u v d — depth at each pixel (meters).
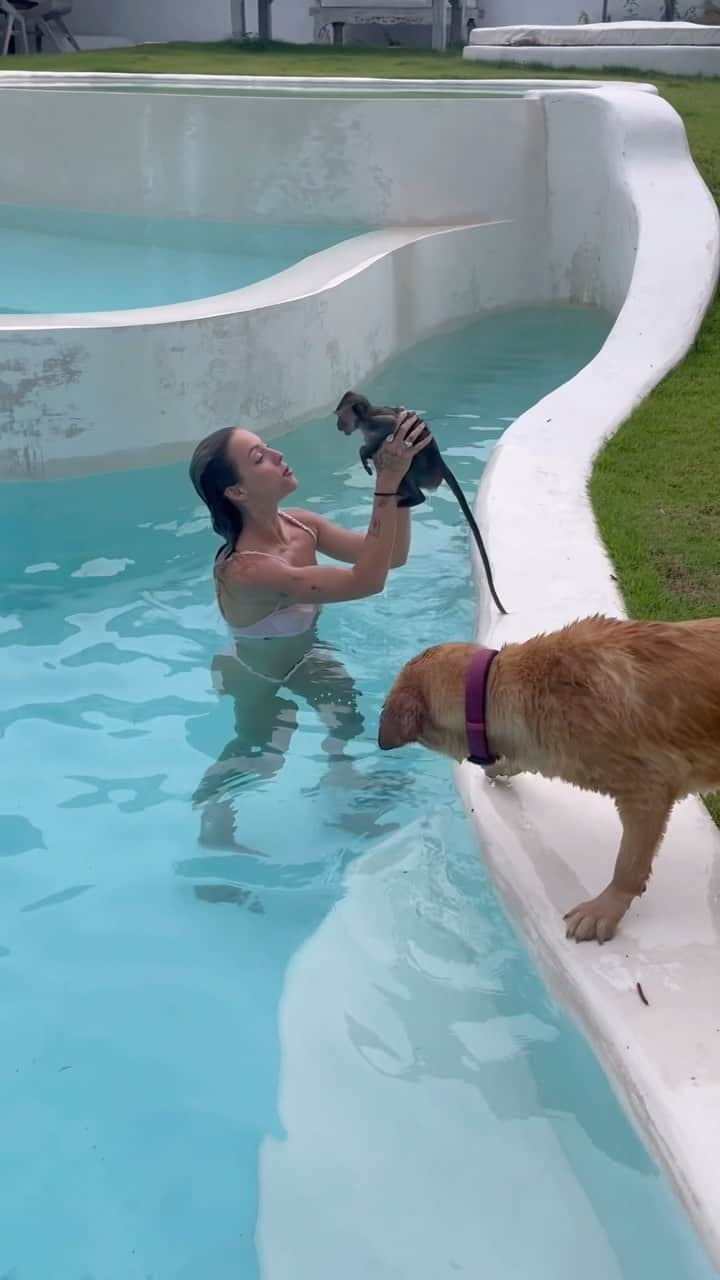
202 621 5.19
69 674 4.77
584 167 10.16
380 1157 2.71
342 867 3.67
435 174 10.25
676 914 2.98
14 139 11.48
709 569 4.67
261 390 7.30
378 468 4.17
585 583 4.46
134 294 8.71
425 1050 2.99
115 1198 2.65
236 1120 2.83
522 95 10.17
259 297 7.48
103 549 5.91
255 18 23.81
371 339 8.59
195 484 4.58
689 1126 2.42
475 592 4.90
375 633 4.94
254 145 10.59
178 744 4.31
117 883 3.66
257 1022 3.12
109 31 24.16
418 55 18.86
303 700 4.52
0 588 5.48
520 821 3.40
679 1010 2.70
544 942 2.99
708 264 8.48
